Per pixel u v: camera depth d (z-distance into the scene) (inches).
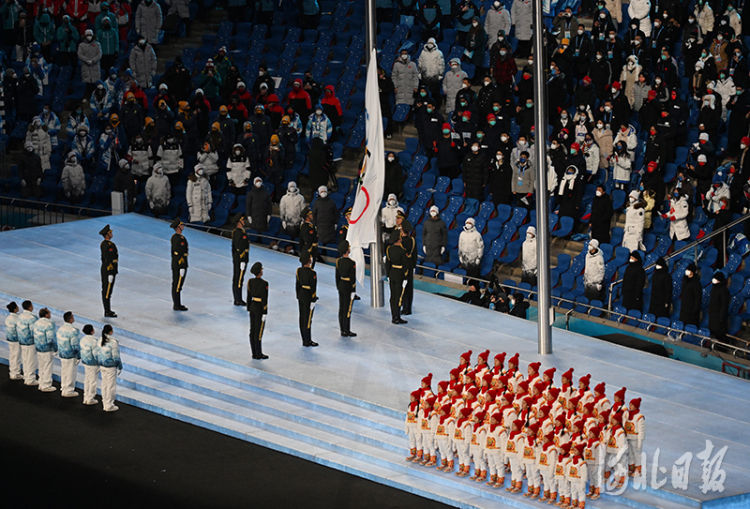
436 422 1765.5
